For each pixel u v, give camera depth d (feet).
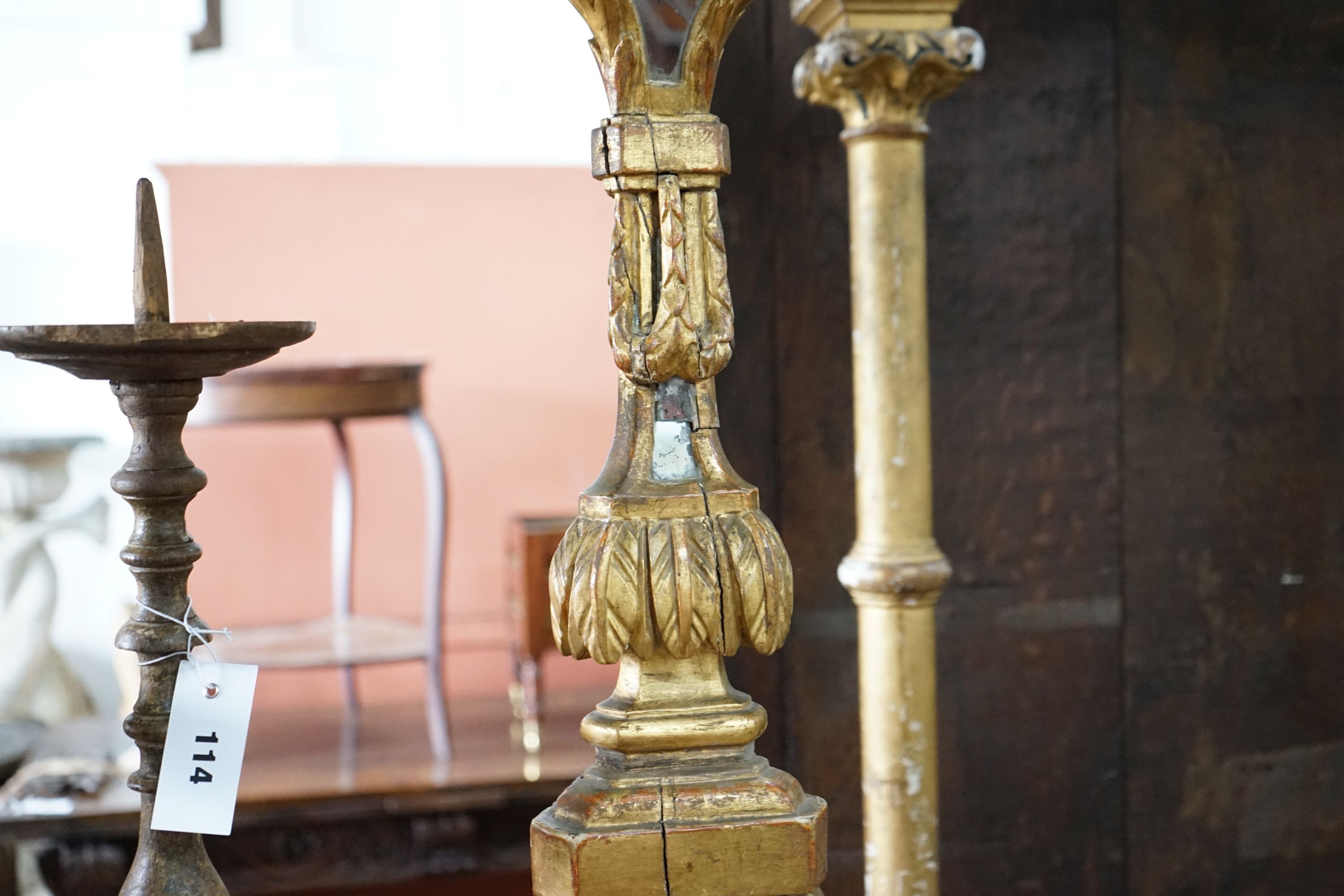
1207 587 4.25
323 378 8.54
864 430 3.00
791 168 3.88
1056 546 4.15
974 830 4.16
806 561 3.97
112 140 11.06
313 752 9.20
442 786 8.32
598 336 11.51
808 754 4.00
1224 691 4.27
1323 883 4.37
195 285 11.07
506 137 11.47
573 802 2.21
